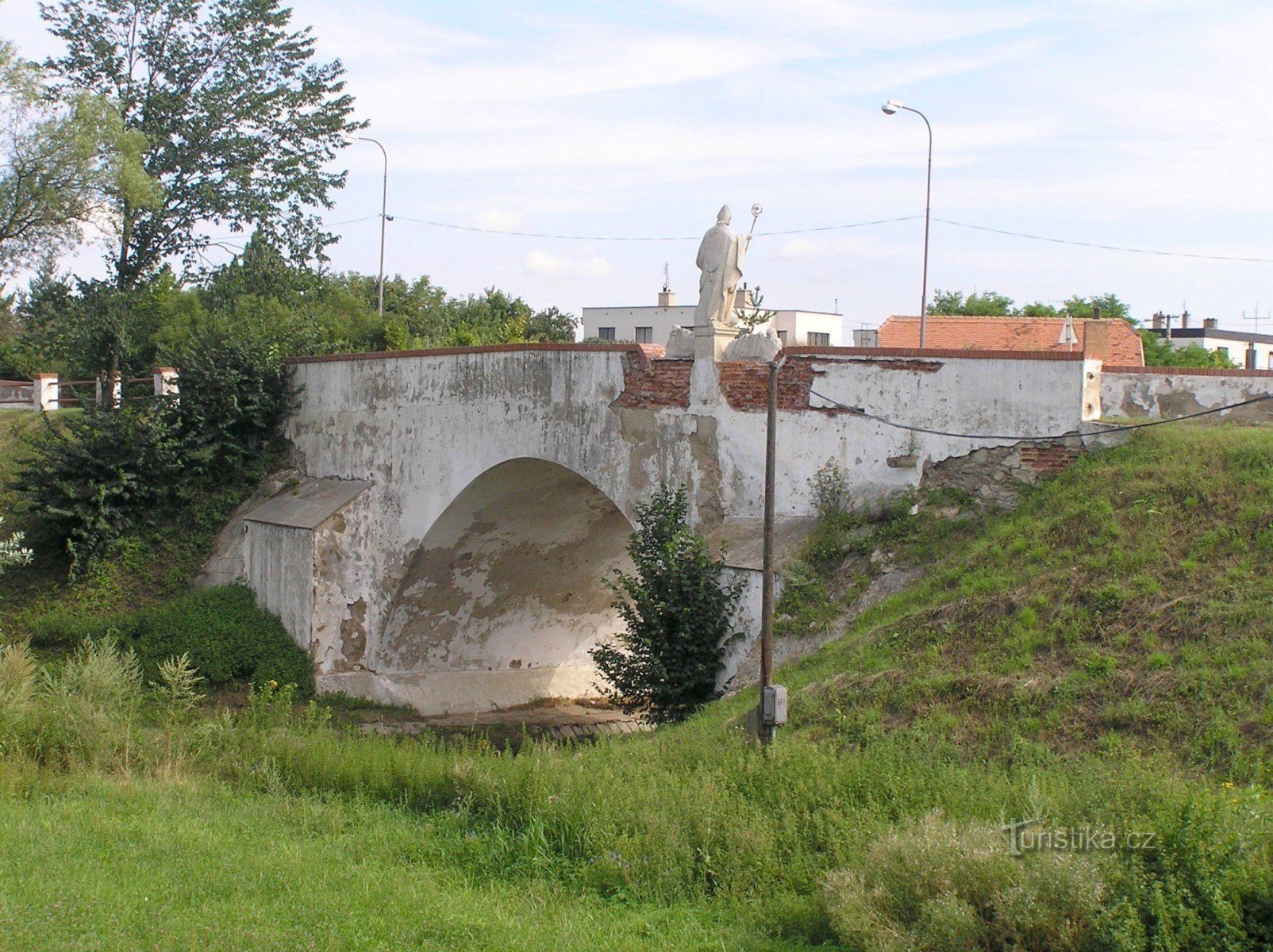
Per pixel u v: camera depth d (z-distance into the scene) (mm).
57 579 29109
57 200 34688
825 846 11680
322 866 12273
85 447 29312
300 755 16906
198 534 29484
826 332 52906
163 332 38562
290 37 39062
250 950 9852
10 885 10945
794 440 18953
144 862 12125
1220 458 15391
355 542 26562
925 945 9438
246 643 26172
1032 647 13852
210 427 30250
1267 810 9891
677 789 12922
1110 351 33656
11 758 16141
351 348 40625
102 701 18578
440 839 13453
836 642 16188
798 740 13688
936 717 13484
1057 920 9227
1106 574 14336
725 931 10516
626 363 21359
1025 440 16859
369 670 26594
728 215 20344
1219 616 12930
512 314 57812
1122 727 12242
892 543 17234
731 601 18219
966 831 10430
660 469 20797
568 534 26703
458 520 25453
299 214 39062
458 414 24844
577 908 11344
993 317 38750
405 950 10055
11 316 51219
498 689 28094
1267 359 61375
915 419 17719
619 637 19094
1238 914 9000
